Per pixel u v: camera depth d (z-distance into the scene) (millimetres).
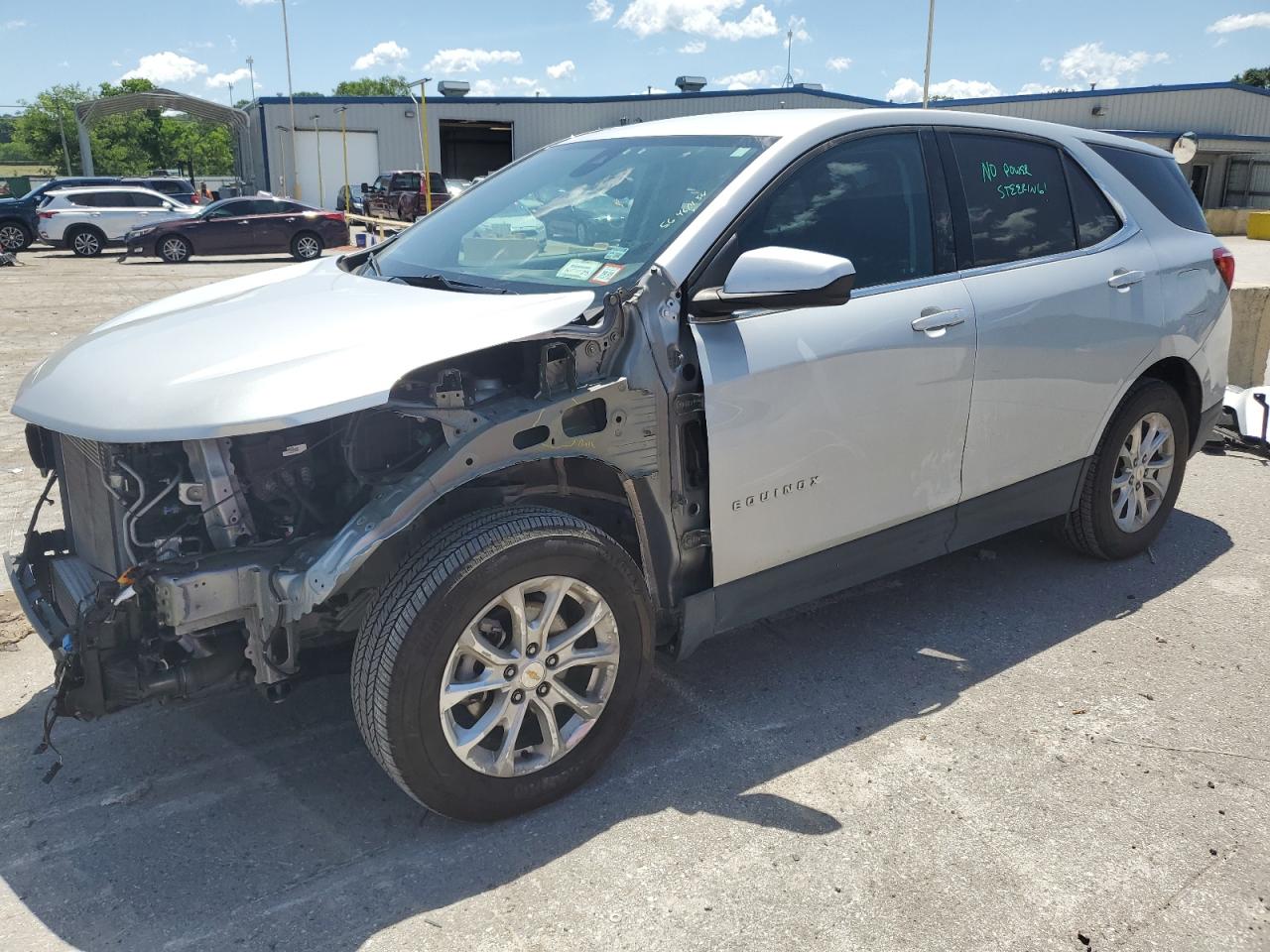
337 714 3318
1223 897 2469
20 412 2764
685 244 2906
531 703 2699
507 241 3367
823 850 2629
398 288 3127
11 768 3012
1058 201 3973
